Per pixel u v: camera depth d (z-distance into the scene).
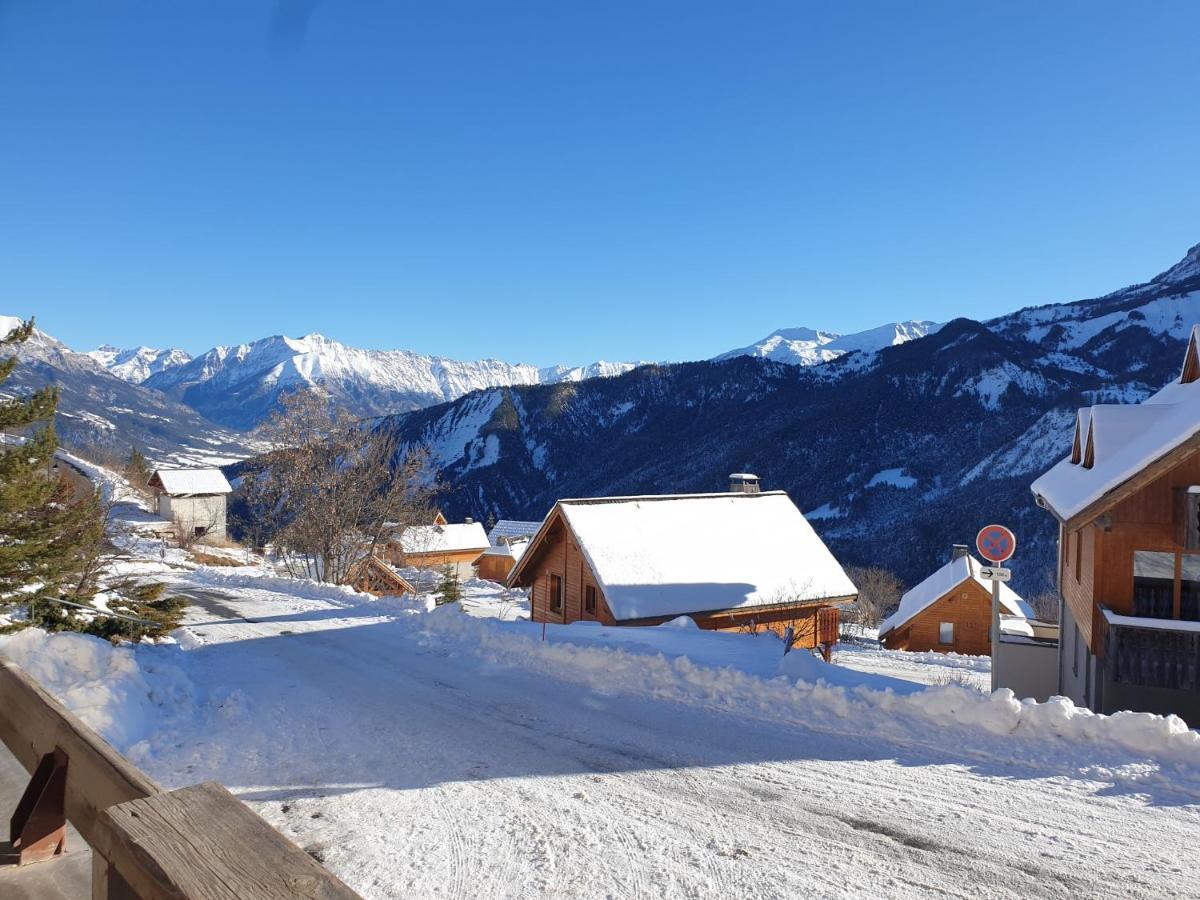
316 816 6.61
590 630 15.39
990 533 15.95
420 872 5.50
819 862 5.57
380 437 37.78
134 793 2.21
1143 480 12.30
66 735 2.85
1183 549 12.59
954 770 7.40
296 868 1.69
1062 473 17.67
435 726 9.33
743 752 8.06
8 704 3.39
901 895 5.09
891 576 70.12
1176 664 12.06
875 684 10.01
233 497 69.94
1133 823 6.21
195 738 9.02
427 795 7.04
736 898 5.06
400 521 37.69
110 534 28.59
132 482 78.06
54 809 3.03
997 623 15.91
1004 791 6.88
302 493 35.38
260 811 6.75
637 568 21.52
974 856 5.66
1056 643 18.45
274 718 9.91
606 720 9.34
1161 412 15.38
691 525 24.14
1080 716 7.98
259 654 15.20
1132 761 7.37
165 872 1.68
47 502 14.17
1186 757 7.36
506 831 6.19
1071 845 5.83
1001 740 7.99
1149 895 5.11
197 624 19.80
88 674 10.37
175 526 60.50
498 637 14.14
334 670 13.16
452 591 38.06
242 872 1.68
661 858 5.66
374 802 6.89
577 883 5.29
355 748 8.53
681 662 10.84
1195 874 5.39
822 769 7.52
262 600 25.20
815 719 8.92
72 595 14.52
